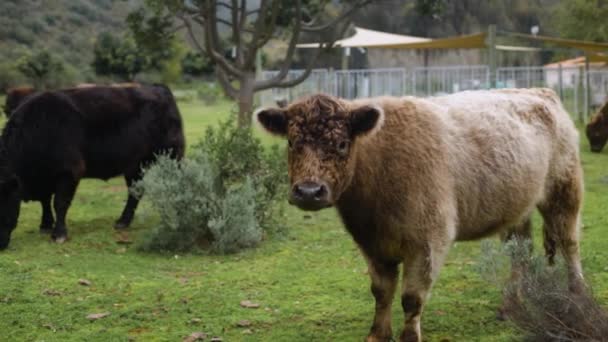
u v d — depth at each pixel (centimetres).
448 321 627
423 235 533
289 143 506
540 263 568
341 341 587
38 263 845
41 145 966
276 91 3253
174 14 1728
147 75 5325
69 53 5412
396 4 6569
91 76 4922
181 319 649
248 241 929
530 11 6725
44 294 724
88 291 738
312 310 669
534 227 991
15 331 620
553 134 643
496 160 580
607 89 2966
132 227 1065
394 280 575
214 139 1093
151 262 863
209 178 944
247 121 1300
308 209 489
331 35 2020
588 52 3000
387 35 3077
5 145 941
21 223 1104
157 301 703
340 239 973
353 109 502
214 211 930
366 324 628
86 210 1203
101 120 1014
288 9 1880
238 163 1032
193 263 859
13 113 969
